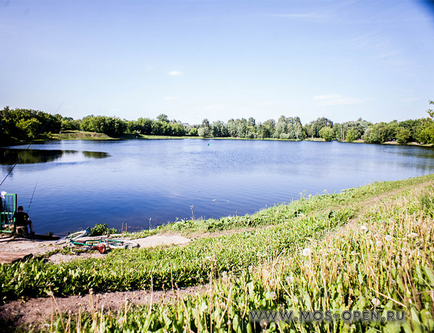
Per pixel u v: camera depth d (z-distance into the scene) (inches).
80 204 734.5
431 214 288.2
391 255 142.3
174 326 121.4
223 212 691.4
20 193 840.3
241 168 1477.6
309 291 137.7
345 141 4997.5
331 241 201.3
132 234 486.6
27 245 385.4
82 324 153.7
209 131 5802.2
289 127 5600.4
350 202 607.5
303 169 1470.2
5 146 2460.6
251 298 137.0
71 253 359.9
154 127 5684.1
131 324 132.1
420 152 2755.9
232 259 301.6
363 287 137.9
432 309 95.4
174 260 308.8
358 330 107.9
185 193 881.5
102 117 4503.0
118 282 246.4
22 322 168.1
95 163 1563.7
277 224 514.9
